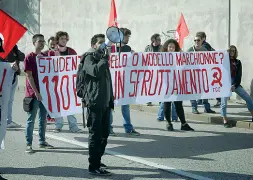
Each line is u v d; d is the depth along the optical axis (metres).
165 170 6.50
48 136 8.78
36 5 20.53
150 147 7.93
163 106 10.09
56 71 7.94
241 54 13.12
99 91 6.10
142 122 10.45
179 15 14.56
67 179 6.11
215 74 9.66
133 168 6.63
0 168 6.62
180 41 12.10
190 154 7.44
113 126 9.88
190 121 10.66
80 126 9.91
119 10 16.48
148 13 15.52
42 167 6.69
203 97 9.59
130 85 8.87
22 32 6.95
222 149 7.80
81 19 18.27
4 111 6.51
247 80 13.06
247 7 12.91
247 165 6.79
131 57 8.84
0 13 6.84
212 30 13.73
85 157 7.27
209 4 13.74
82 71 6.25
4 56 6.88
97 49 6.19
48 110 7.84
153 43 12.72
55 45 8.86
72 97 8.12
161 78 9.15
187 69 9.40
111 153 7.48
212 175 6.28
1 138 6.52
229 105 12.48
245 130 9.55
